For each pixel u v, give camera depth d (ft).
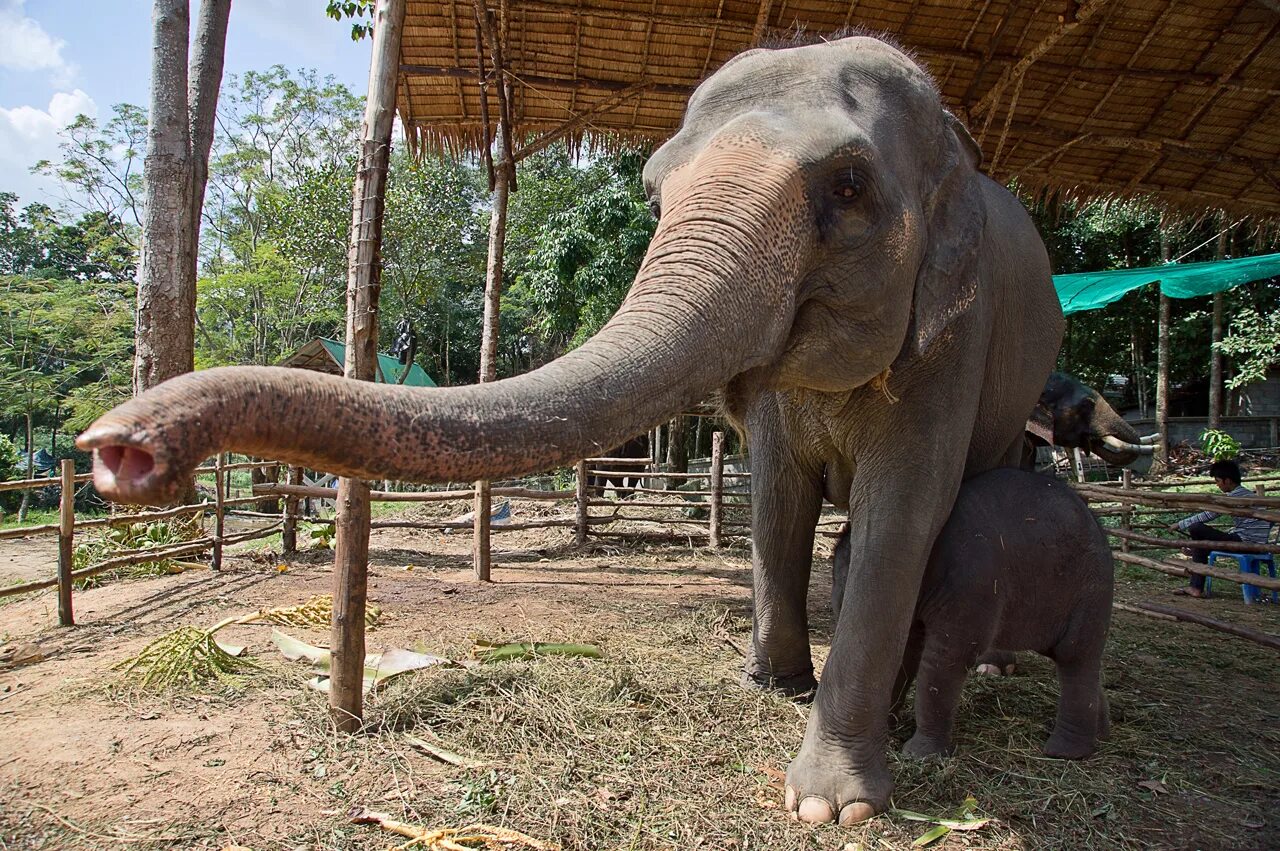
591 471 29.53
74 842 7.92
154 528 24.14
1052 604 10.29
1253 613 21.39
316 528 28.89
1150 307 67.36
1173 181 24.39
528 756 9.89
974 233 9.26
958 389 9.82
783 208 7.21
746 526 30.55
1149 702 13.12
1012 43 20.07
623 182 51.90
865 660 9.27
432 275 85.56
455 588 20.47
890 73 8.80
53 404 73.77
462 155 23.68
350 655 10.58
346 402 4.61
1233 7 18.48
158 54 26.89
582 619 17.21
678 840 8.27
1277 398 76.07
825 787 8.96
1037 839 8.64
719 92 8.33
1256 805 9.59
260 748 10.12
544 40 20.58
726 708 11.63
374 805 8.75
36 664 13.80
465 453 4.97
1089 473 54.85
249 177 87.66
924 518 9.53
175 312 27.30
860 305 8.04
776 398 11.19
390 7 10.92
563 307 54.24
